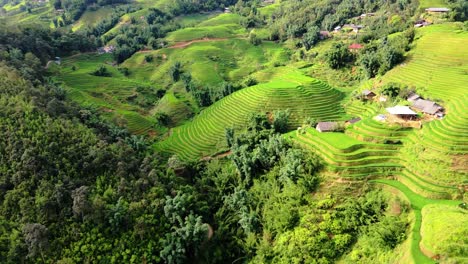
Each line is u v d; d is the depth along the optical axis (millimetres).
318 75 92250
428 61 70562
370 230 37906
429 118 52438
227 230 45969
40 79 75625
